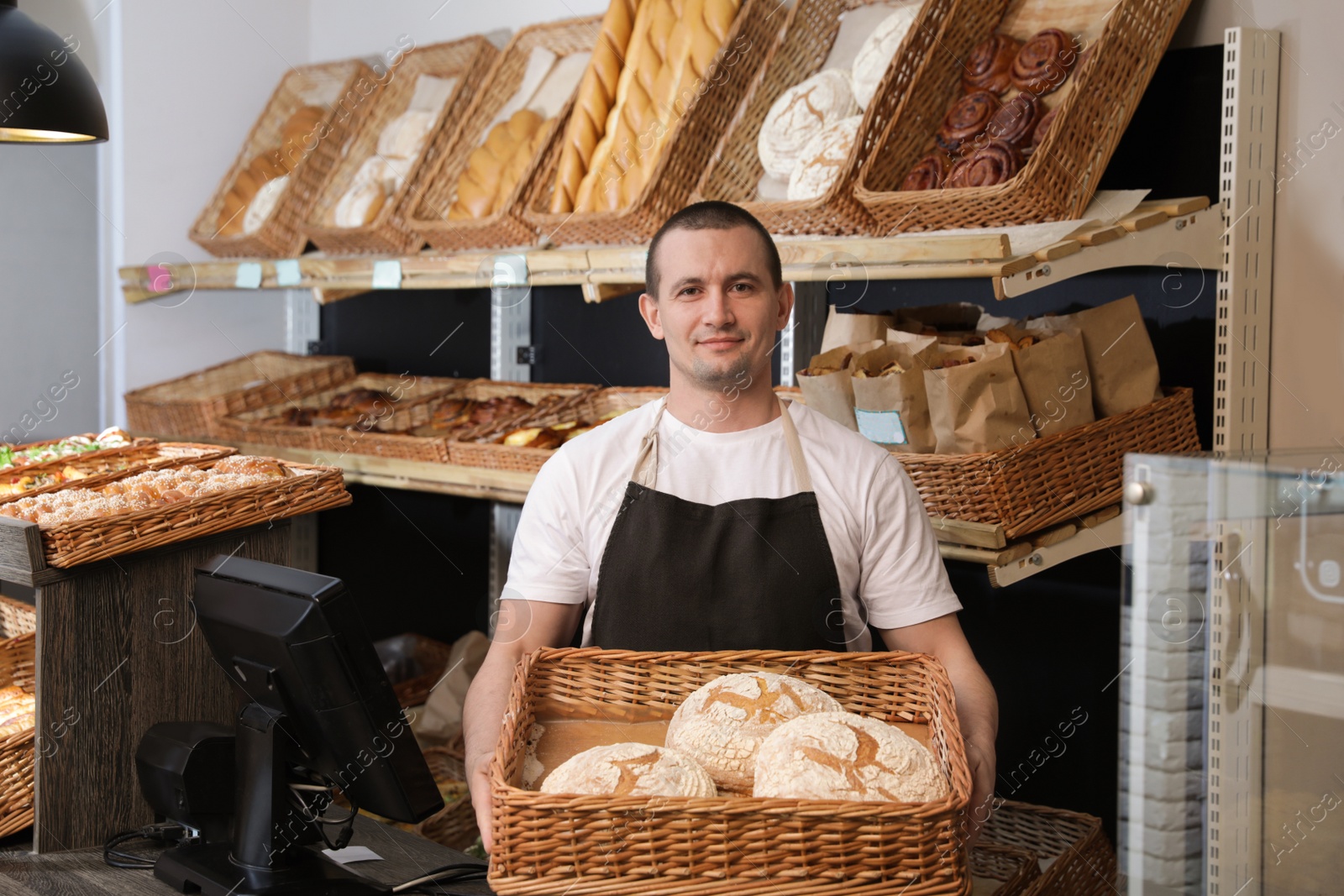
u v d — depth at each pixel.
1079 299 2.11
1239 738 0.77
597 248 2.32
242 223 3.23
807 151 2.06
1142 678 0.79
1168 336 1.99
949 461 1.68
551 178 2.56
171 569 1.73
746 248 1.43
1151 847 0.79
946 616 1.51
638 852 0.90
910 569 1.51
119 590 1.66
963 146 1.90
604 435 1.57
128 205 3.19
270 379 3.37
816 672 1.25
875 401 1.76
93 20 3.19
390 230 2.81
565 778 1.01
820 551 1.43
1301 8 1.82
